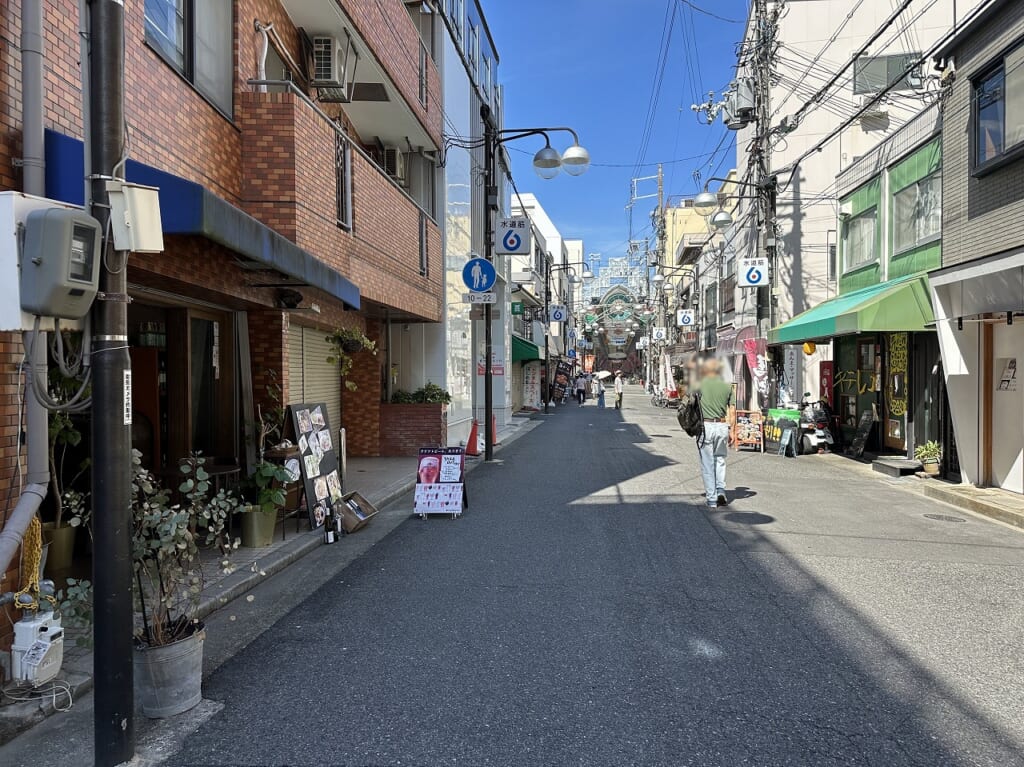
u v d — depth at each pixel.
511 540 7.45
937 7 19.77
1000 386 9.95
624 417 30.03
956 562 6.55
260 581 5.92
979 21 9.06
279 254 5.62
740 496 10.18
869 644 4.53
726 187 29.70
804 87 20.02
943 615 5.09
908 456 13.05
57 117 4.24
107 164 3.09
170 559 3.77
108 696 3.06
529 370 35.50
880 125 19.72
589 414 32.53
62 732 3.43
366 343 10.05
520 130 14.03
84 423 6.48
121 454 3.10
